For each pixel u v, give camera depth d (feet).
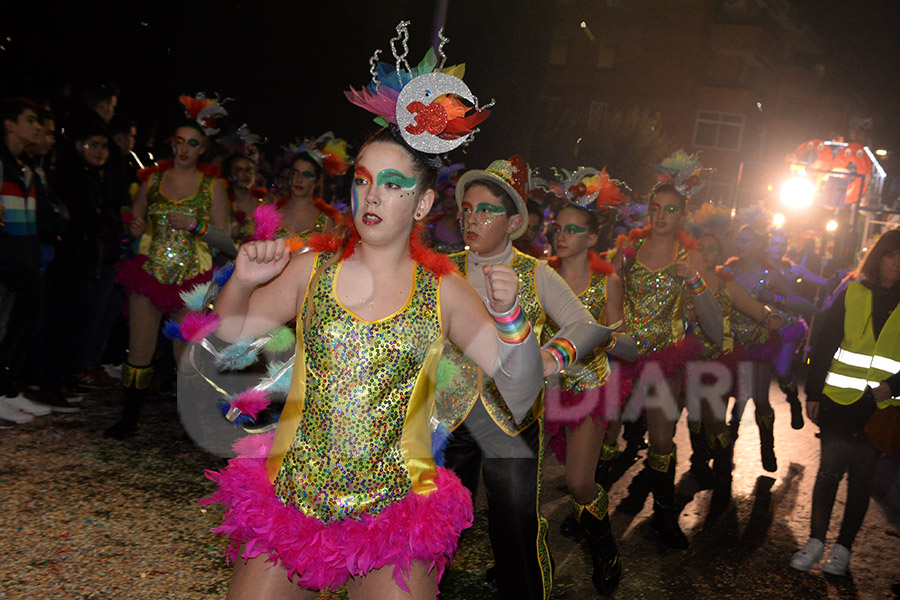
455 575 13.26
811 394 14.98
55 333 19.40
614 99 113.80
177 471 16.24
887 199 67.92
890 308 14.29
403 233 7.29
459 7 57.72
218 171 19.19
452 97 7.27
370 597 7.13
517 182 11.15
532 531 10.58
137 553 12.61
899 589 14.19
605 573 12.95
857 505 14.70
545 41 60.64
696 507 18.06
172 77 42.78
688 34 110.93
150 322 18.06
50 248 18.15
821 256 50.16
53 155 19.69
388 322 7.14
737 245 24.12
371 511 7.07
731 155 112.47
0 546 12.39
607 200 13.52
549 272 11.27
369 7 55.98
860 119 83.71
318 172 19.72
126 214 21.33
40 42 33.91
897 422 14.26
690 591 13.56
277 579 7.09
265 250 7.11
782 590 13.94
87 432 18.16
